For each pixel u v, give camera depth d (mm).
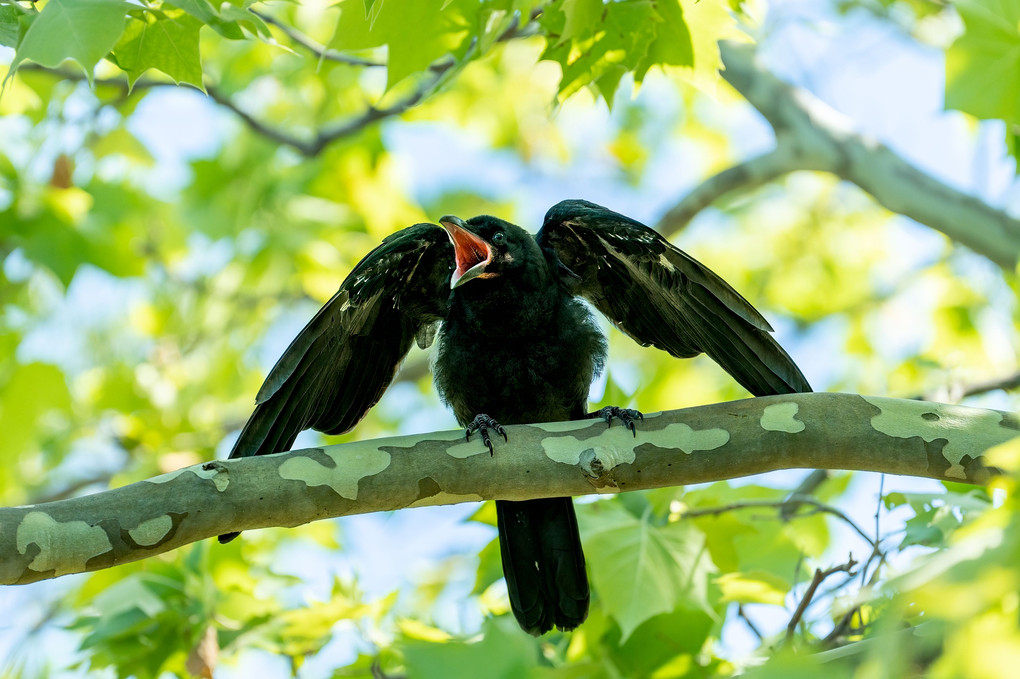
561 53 8719
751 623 9719
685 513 9891
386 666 9867
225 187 19078
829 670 4898
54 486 18688
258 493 6848
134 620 10219
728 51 15203
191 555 10727
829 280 21594
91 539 6422
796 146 14648
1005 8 8367
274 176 18844
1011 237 13273
